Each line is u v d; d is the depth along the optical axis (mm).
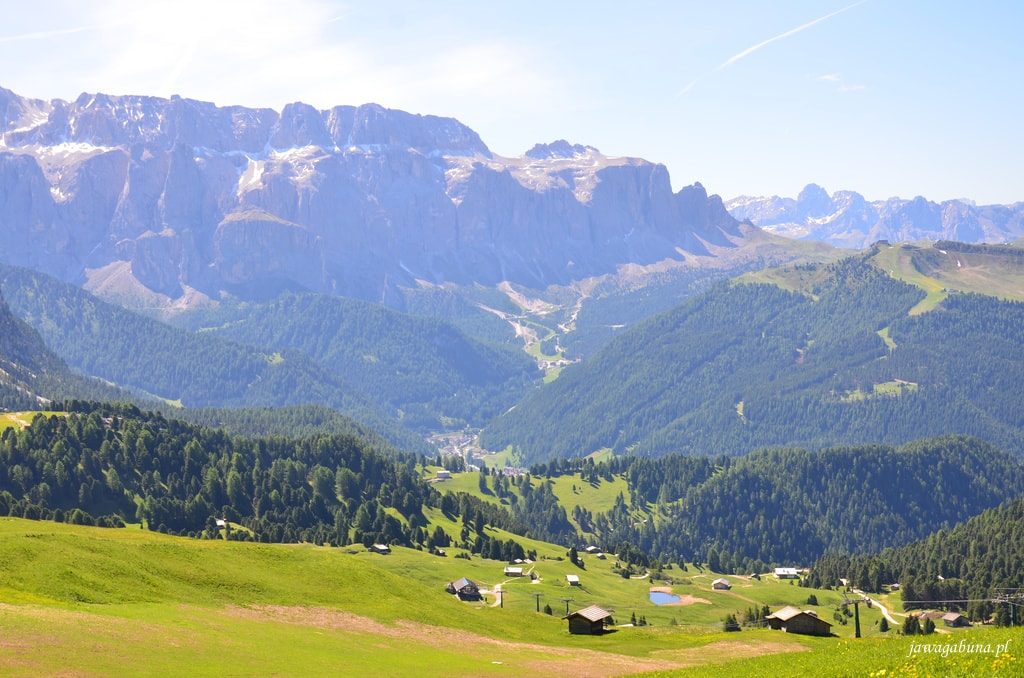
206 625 127625
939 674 94875
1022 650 102375
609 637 180500
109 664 102500
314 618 148250
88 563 141250
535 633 178125
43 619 112250
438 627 160750
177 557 159625
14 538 144375
